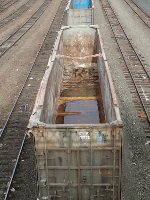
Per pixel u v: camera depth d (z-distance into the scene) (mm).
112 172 7871
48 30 26594
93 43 17828
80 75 16625
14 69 18859
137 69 18516
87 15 22859
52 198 8305
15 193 9469
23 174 10242
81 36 17734
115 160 7723
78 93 14719
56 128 7426
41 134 7520
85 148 7625
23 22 29469
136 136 12062
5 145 11797
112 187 8047
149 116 13438
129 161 10656
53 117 11438
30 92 15969
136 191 9344
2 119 13508
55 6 36062
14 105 14445
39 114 8078
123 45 22844
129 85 16516
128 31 26344
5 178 10125
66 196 8273
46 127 7426
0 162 10891
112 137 7488
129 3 37812
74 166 7859
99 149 7613
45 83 9906
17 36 25250
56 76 12992
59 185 8109
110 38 24500
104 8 34969
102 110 13195
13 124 13133
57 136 7539
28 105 14688
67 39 17797
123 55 20703
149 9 35125
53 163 7863
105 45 22766
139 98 15133
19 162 10797
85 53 18000
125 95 15414
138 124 12898
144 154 11023
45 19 30344
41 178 8055
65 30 17609
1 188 9695
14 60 20250
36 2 38969
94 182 8023
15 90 16156
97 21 29469
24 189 9602
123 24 28484
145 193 9273
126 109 14070
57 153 7734
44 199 8312
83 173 7926
